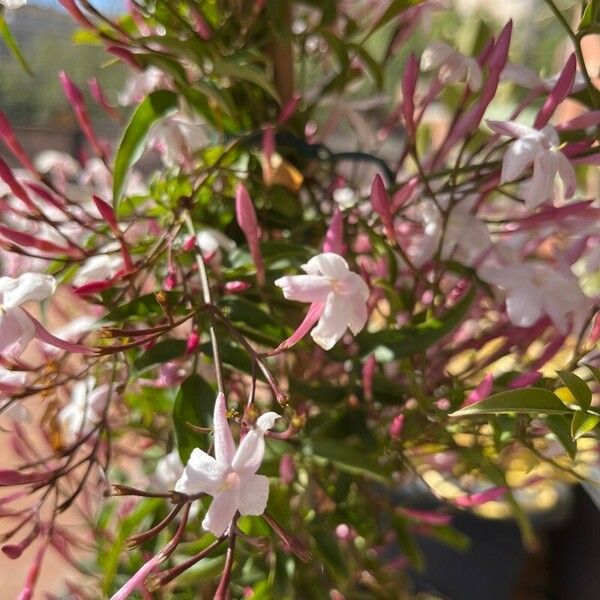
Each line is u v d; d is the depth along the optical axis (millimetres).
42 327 214
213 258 261
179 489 189
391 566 373
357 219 276
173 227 249
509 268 248
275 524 201
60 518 388
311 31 291
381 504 296
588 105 269
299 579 282
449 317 246
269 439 251
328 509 288
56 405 271
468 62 245
